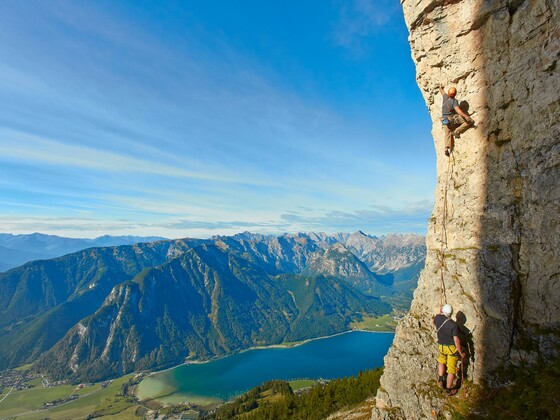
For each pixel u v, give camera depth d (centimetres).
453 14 1714
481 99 1694
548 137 1427
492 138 1670
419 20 1856
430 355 1775
